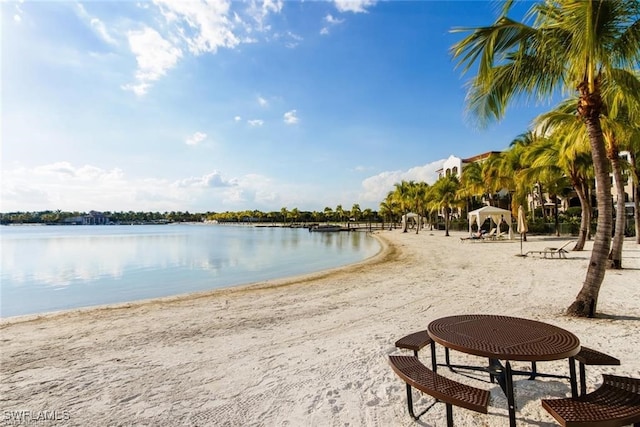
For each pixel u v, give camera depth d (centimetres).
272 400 364
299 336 589
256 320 710
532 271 1209
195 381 417
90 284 1458
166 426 321
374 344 531
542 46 610
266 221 17050
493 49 626
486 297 830
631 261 1314
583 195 1805
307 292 1030
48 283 1495
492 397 355
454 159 6544
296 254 2709
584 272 1151
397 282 1118
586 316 623
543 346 292
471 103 696
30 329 695
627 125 1032
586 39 535
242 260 2314
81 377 438
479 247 2336
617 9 544
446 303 788
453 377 401
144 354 520
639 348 471
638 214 2002
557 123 1067
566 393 359
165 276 1650
